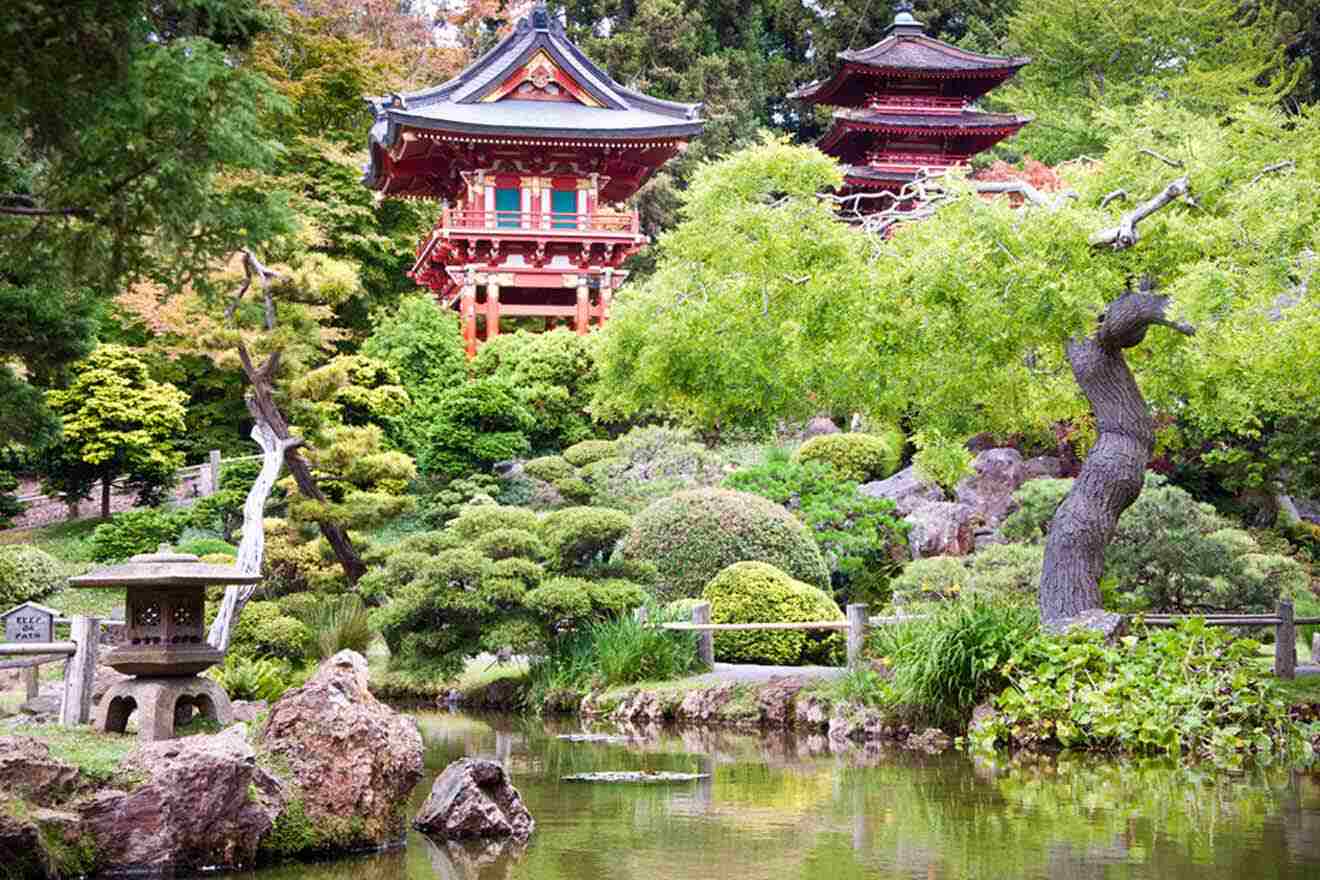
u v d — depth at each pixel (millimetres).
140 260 7184
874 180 38594
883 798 9797
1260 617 14477
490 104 35375
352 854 7988
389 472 18734
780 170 13836
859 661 14500
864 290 12898
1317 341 11312
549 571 17703
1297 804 9445
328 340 31609
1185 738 12031
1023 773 11008
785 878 7203
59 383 12500
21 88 6066
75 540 25922
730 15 50344
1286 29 39000
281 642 16547
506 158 35000
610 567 17625
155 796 7316
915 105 39844
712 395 14805
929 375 13305
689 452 24406
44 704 12062
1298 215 11453
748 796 9930
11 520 28094
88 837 7168
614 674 16203
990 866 7453
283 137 35031
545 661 17047
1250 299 11602
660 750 12625
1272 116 12906
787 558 18859
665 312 14484
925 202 14406
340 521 18328
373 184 37469
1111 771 11094
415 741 8648
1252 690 12469
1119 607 14812
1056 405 15633
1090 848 7934
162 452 27141
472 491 26219
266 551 18922
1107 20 38250
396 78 42312
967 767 11352
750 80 48875
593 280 35500
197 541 23438
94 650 10164
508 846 8188
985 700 13086
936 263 11914
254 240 7102
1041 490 18453
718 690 15203
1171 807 9328
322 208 34875
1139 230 12391
